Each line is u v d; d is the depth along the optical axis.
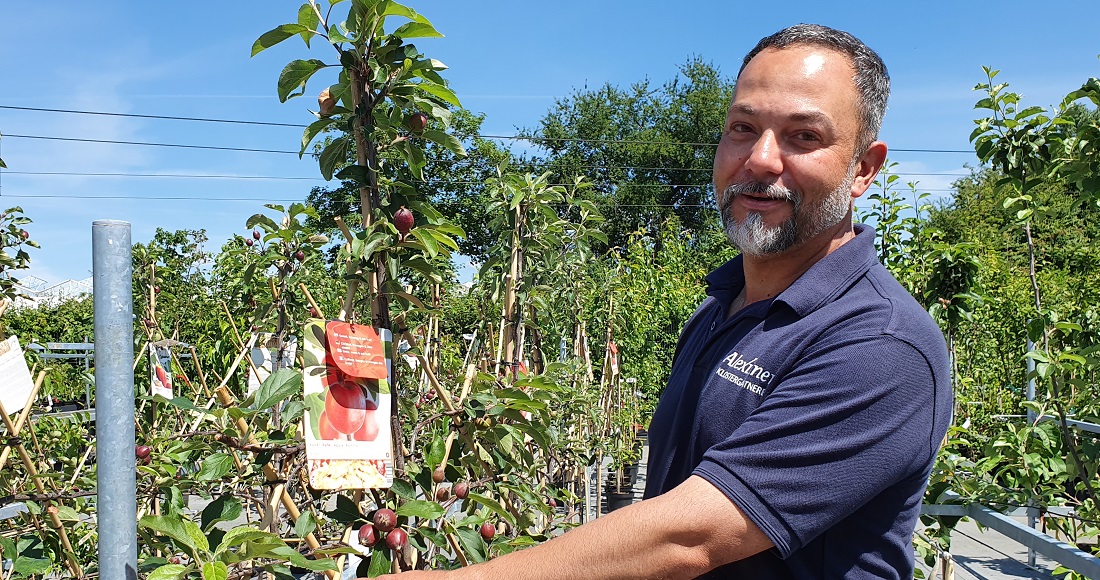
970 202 27.23
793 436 1.22
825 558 1.31
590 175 30.19
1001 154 3.12
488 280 3.27
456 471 1.89
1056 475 2.91
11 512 2.18
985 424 5.51
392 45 1.59
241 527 1.34
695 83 31.00
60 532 2.20
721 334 1.56
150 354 3.26
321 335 1.52
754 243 1.47
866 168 1.57
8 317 9.17
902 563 1.36
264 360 2.79
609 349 6.46
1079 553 2.06
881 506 1.31
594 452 5.42
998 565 5.29
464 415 1.90
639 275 8.79
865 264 1.44
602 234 3.71
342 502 1.62
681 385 1.65
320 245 2.64
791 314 1.41
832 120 1.44
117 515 1.06
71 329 9.88
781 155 1.45
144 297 5.18
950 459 2.90
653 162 30.02
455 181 19.00
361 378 1.53
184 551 1.32
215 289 6.65
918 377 1.26
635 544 1.16
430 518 1.64
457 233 1.72
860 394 1.23
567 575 1.18
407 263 1.69
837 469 1.20
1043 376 2.77
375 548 1.54
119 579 1.06
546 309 3.27
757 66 1.50
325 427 1.46
